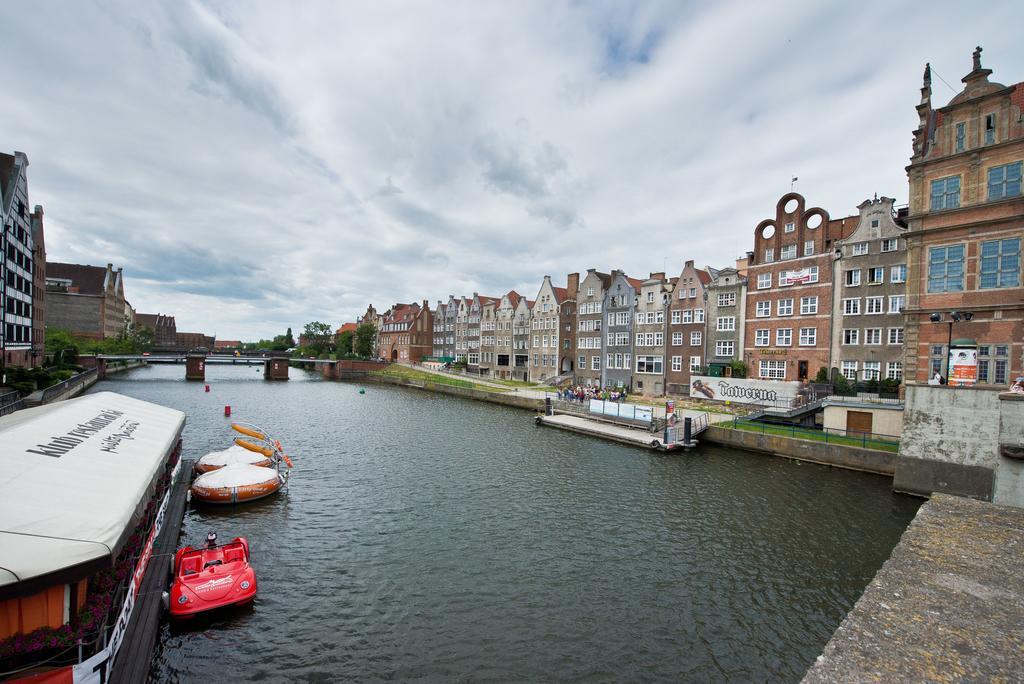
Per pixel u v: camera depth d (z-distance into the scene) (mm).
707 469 28594
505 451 33500
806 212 42438
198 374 89375
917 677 6094
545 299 73562
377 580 15633
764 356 45312
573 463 30125
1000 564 9750
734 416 39688
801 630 13219
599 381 63438
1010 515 12977
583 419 44188
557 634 12969
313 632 12859
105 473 11992
